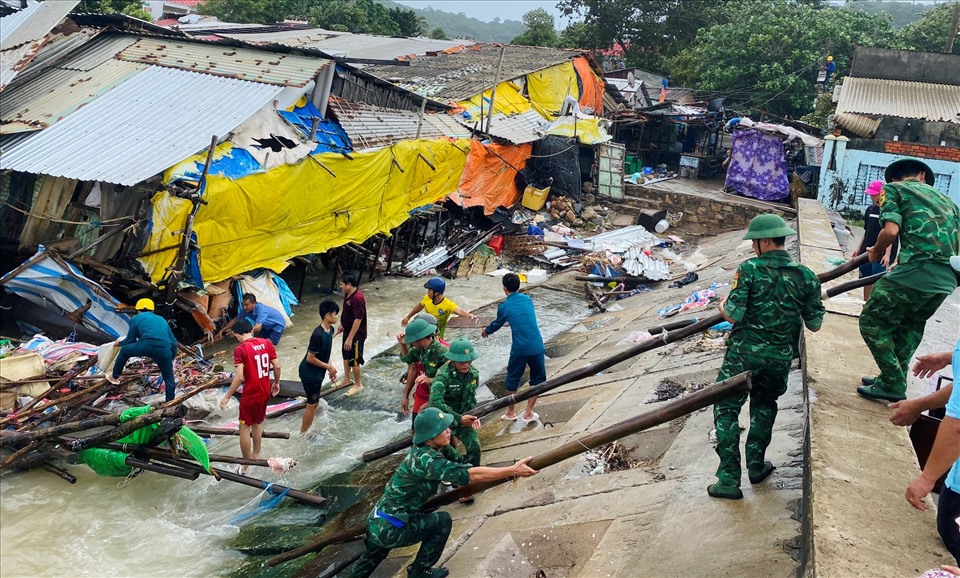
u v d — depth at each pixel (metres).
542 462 4.89
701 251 19.00
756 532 4.85
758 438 5.23
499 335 13.02
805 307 4.83
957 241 5.12
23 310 10.71
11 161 10.88
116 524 6.87
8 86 13.66
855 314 7.84
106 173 10.26
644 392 8.77
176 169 10.59
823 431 4.91
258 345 7.76
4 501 6.95
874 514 3.97
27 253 11.16
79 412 8.14
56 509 6.96
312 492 7.58
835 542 3.71
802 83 29.61
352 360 10.16
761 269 4.78
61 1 14.94
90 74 13.80
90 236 10.73
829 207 19.80
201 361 10.17
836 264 12.29
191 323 11.78
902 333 5.35
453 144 17.56
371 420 9.43
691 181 25.59
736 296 4.79
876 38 32.22
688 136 28.45
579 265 17.83
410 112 17.62
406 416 9.52
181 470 7.04
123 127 11.74
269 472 7.97
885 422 5.11
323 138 13.67
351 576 5.42
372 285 15.99
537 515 6.34
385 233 15.69
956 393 3.37
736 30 31.75
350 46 27.14
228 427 8.72
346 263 16.64
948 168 18.48
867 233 8.80
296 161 12.49
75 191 11.00
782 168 21.91
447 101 20.30
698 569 4.73
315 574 6.01
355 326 9.93
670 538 5.23
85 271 10.55
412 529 5.12
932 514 4.03
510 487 7.12
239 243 11.73
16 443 7.21
